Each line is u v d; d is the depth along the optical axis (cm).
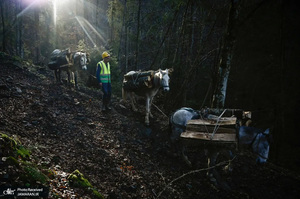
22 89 672
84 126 598
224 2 752
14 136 404
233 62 908
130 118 756
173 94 887
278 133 827
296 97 810
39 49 1370
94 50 1095
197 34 980
